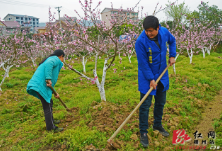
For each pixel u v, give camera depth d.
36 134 3.19
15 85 7.55
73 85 7.17
